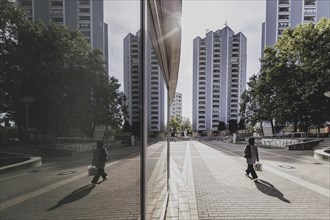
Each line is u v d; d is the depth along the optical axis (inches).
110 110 64.0
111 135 66.1
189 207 216.4
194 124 3307.1
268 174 368.8
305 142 789.2
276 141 954.7
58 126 44.1
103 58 60.0
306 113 858.8
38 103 39.3
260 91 1056.8
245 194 258.2
